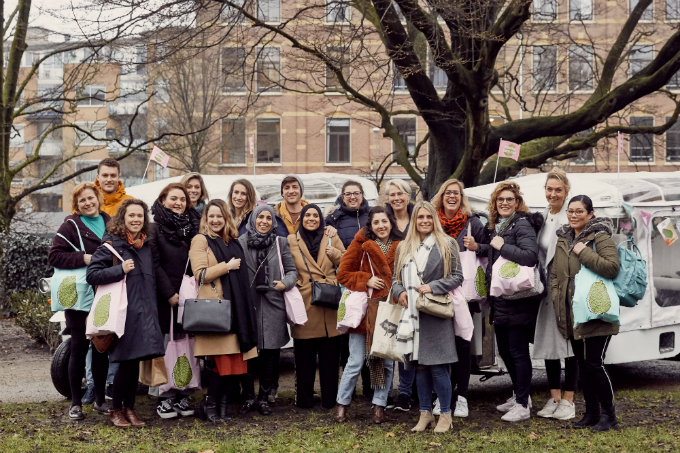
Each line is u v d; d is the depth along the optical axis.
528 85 24.88
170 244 6.04
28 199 40.47
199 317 5.67
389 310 5.69
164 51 11.14
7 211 16.78
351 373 6.05
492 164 15.57
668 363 9.64
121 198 6.75
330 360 6.53
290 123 35.09
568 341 6.07
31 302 12.30
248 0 11.17
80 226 6.03
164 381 5.89
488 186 8.59
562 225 5.90
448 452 5.15
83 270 5.90
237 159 35.16
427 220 5.70
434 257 5.63
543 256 6.10
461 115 13.86
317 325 6.40
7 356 10.51
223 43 12.16
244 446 5.30
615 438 5.45
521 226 5.94
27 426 5.89
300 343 6.52
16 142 44.72
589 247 5.60
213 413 6.05
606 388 5.66
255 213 6.31
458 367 6.20
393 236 6.13
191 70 26.64
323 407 6.53
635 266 5.55
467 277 6.26
